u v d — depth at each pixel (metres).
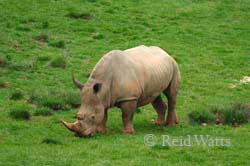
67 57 56.75
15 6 68.56
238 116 41.59
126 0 75.31
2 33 60.97
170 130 39.56
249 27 70.94
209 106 45.84
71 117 41.81
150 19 70.25
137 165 31.23
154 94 39.50
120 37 64.12
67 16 67.94
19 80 49.41
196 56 60.44
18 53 56.47
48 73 52.00
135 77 37.72
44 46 59.53
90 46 60.69
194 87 51.75
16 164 31.05
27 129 38.31
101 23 67.31
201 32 67.69
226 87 52.31
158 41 63.72
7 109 42.31
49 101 43.72
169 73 40.69
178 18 71.56
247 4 78.69
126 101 37.47
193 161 32.53
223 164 32.09
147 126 40.66
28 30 62.97
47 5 70.12
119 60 37.66
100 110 36.25
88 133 35.97
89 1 73.06
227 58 60.56
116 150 33.66
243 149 34.91
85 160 31.83
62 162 31.34
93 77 36.97
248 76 56.06
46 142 35.22
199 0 78.50
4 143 35.12
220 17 73.50
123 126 38.28
